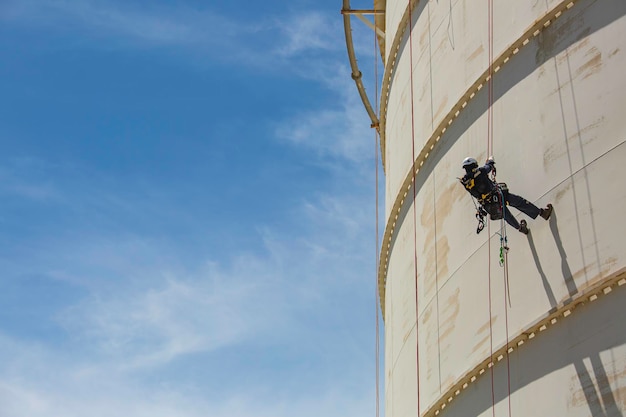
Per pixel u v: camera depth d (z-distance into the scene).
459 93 22.80
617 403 16.08
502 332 19.20
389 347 27.78
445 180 22.84
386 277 28.95
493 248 20.08
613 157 17.28
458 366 20.77
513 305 19.02
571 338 17.25
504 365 18.89
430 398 22.20
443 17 24.66
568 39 18.94
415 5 27.09
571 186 18.00
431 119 24.42
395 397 26.08
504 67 20.77
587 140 17.91
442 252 22.50
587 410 16.58
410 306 24.69
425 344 22.91
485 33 22.05
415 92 26.14
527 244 18.84
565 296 17.61
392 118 29.28
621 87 17.47
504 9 21.33
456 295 21.38
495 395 19.00
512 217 18.62
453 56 23.56
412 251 24.94
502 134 20.33
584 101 18.19
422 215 24.27
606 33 18.06
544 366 17.73
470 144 21.70
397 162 27.89
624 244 16.66
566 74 18.77
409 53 27.20
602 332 16.66
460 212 21.78
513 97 20.19
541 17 19.62
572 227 17.80
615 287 16.62
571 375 17.05
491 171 18.83
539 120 19.20
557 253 18.02
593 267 17.16
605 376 16.41
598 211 17.33
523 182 19.30
